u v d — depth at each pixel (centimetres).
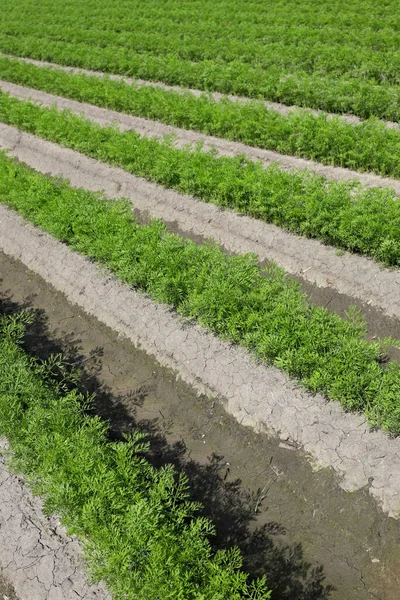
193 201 1525
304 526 811
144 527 710
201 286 1116
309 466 865
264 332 996
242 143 1744
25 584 750
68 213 1419
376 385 864
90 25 3481
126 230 1305
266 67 2238
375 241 1160
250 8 3138
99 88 2283
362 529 779
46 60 3034
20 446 845
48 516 801
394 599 705
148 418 1027
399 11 2577
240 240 1382
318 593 734
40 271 1445
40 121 2066
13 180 1667
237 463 918
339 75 2048
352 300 1163
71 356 1198
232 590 662
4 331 1177
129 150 1697
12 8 4319
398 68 1909
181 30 2905
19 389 958
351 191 1392
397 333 1081
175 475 916
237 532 823
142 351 1147
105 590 712
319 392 919
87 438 858
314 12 2878
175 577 656
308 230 1288
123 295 1240
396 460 805
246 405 966
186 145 1716
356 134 1522
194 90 2252
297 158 1606
